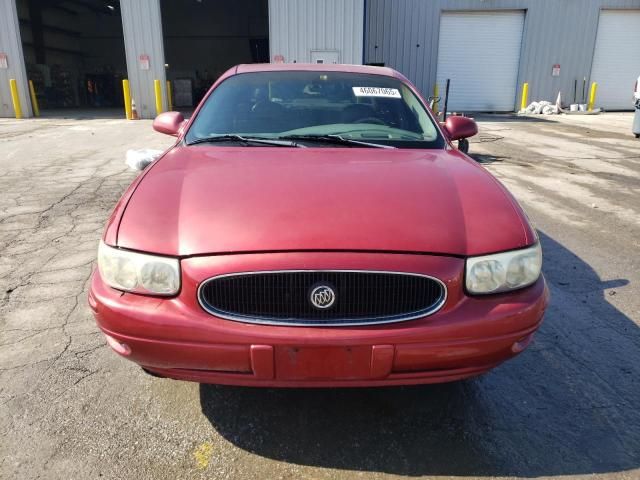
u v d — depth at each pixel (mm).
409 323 1944
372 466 2109
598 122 16547
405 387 2633
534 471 2092
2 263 4125
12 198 6055
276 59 16250
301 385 1980
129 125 14281
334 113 3244
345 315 1950
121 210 2201
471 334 1962
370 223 2047
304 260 1920
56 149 9727
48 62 24797
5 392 2541
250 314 1950
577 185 7180
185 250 1978
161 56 16266
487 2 20250
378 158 2707
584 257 4402
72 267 4059
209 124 3162
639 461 2148
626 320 3316
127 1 15867
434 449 2207
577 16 20547
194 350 1941
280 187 2262
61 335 3080
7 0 15961
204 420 2371
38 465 2090
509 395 2572
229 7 27766
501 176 7711
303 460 2139
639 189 6973
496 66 21047
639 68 21281
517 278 2068
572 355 2922
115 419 2367
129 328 1978
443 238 2029
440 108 21375
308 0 15938
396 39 20562
